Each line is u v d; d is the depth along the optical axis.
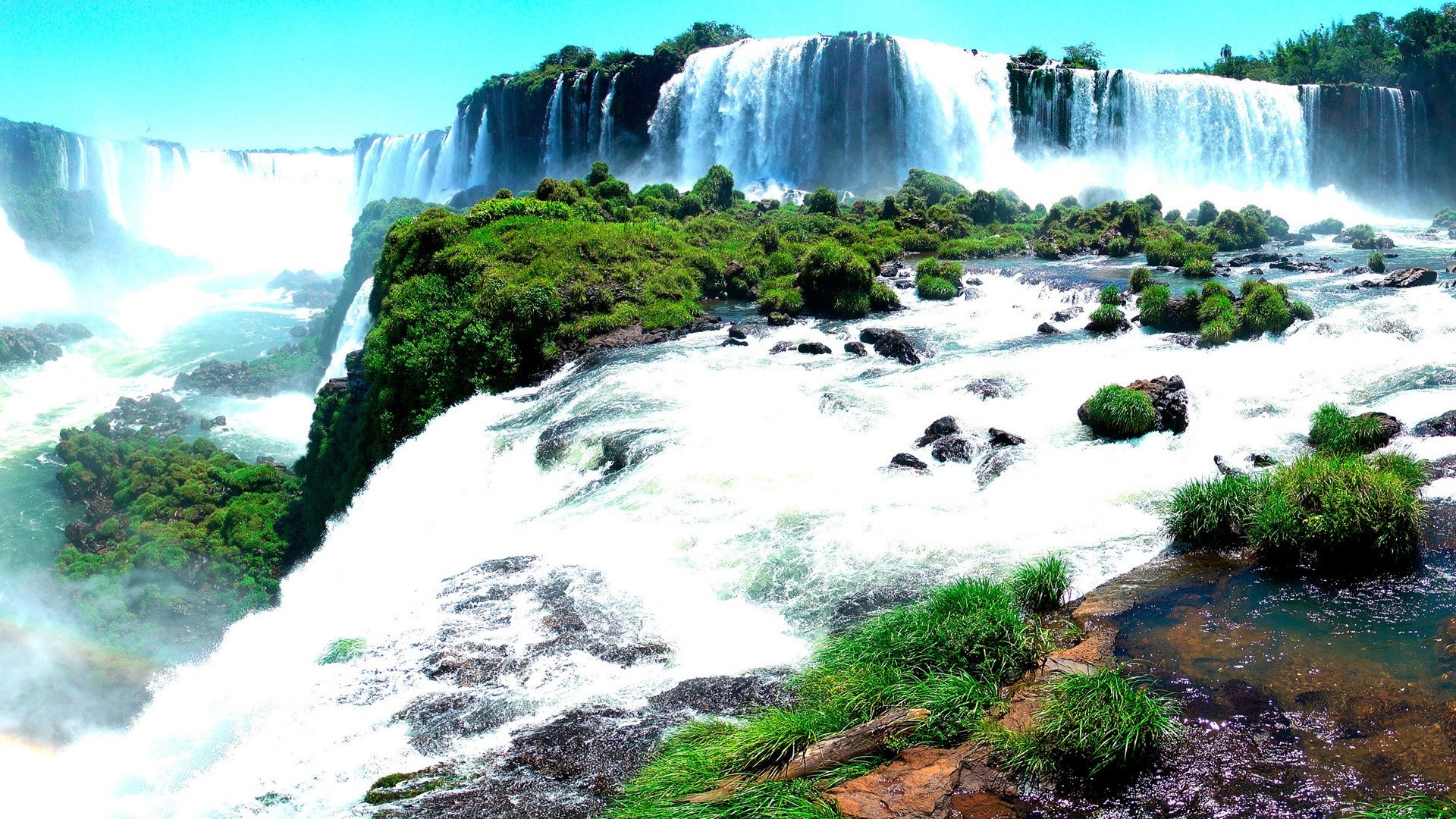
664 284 36.94
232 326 95.31
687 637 14.04
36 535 44.34
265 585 35.97
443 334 33.91
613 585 15.81
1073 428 20.31
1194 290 27.58
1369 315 25.59
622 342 32.38
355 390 42.81
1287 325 25.31
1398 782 8.88
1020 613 12.68
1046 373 24.08
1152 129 76.56
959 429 20.34
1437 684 10.33
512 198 47.25
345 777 11.61
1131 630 12.31
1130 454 18.58
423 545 21.25
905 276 40.44
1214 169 75.50
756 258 42.19
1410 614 11.88
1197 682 10.93
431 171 122.62
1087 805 9.10
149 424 60.66
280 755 12.38
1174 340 26.05
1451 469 15.66
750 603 14.89
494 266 35.84
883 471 19.00
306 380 72.31
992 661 11.47
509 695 12.91
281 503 41.72
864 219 57.81
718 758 10.47
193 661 30.39
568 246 37.78
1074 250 48.06
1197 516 14.59
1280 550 13.74
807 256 35.19
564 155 99.62
